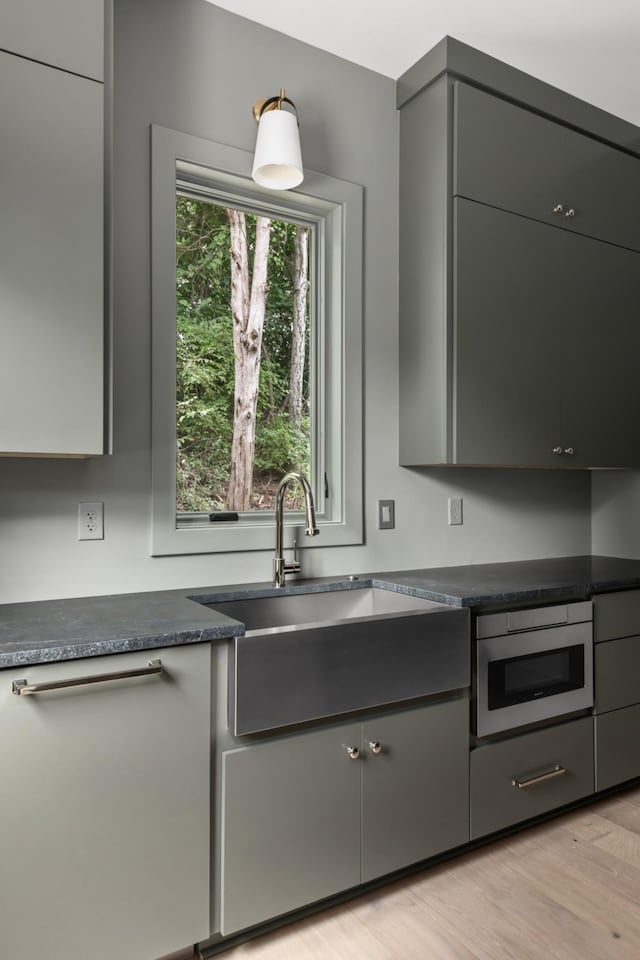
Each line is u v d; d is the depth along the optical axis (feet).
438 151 7.33
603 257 8.49
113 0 5.81
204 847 4.83
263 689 4.93
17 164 4.83
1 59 4.78
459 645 6.03
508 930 5.29
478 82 7.41
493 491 8.99
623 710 7.55
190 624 4.92
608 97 8.25
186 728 4.76
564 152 8.11
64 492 5.97
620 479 9.76
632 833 6.81
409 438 7.83
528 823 6.92
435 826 5.97
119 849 4.49
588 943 5.15
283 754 5.14
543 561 9.28
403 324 7.93
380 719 5.63
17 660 4.13
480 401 7.38
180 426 6.93
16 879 4.14
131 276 6.30
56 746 4.27
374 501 7.86
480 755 6.29
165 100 6.51
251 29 7.02
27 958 4.17
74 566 6.02
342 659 5.32
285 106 7.22
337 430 7.72
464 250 7.26
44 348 4.91
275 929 5.32
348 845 5.45
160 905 4.65
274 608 6.66
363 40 7.31
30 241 4.87
